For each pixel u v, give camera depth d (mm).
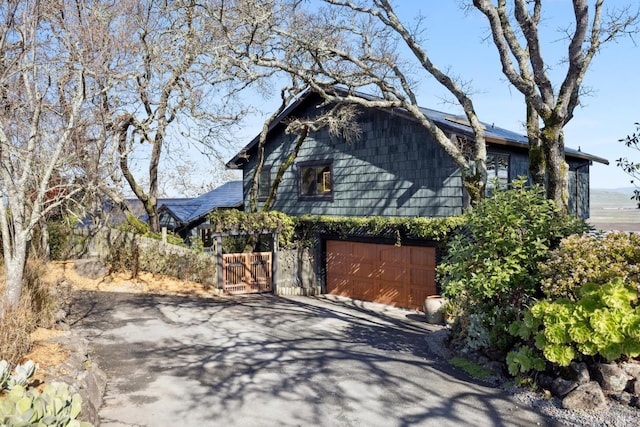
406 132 14680
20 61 8648
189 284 17328
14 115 8922
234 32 14086
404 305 15516
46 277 12070
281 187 19422
